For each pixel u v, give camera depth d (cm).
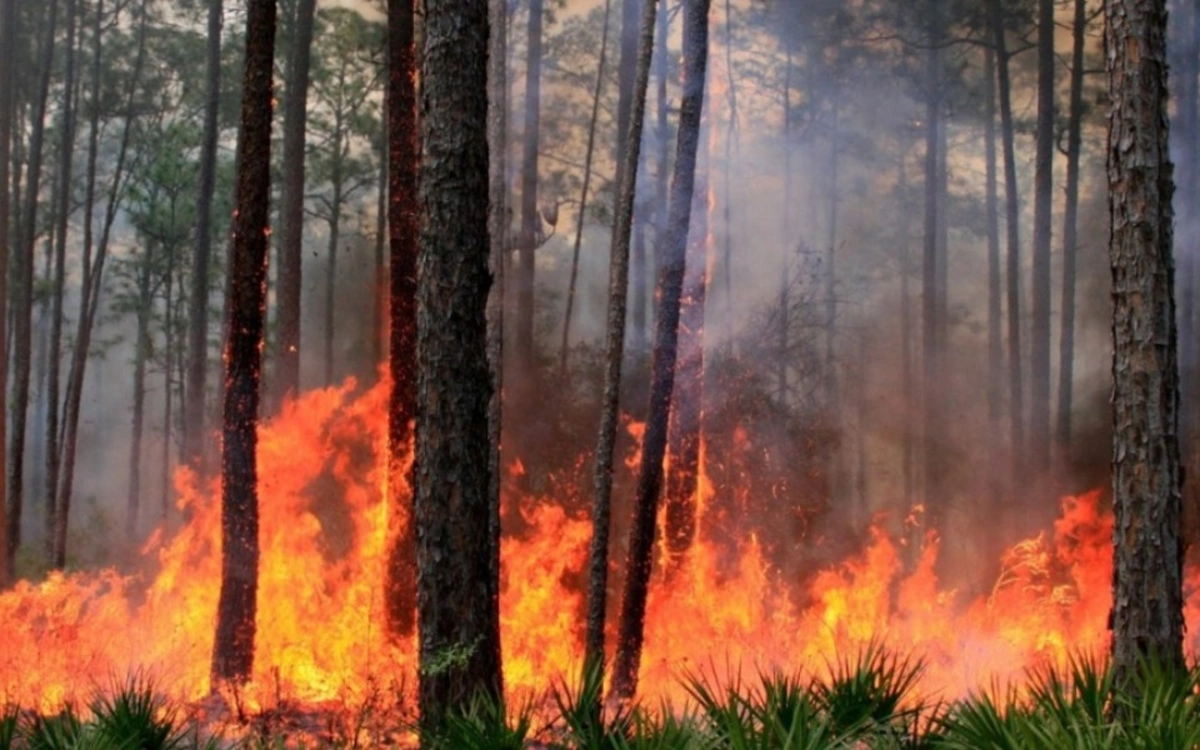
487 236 908
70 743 729
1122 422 812
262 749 876
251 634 1216
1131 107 822
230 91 4066
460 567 883
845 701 677
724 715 646
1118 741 589
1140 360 809
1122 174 823
